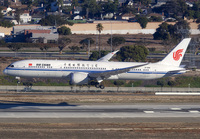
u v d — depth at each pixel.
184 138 181.88
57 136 178.38
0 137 173.75
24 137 175.12
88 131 188.50
